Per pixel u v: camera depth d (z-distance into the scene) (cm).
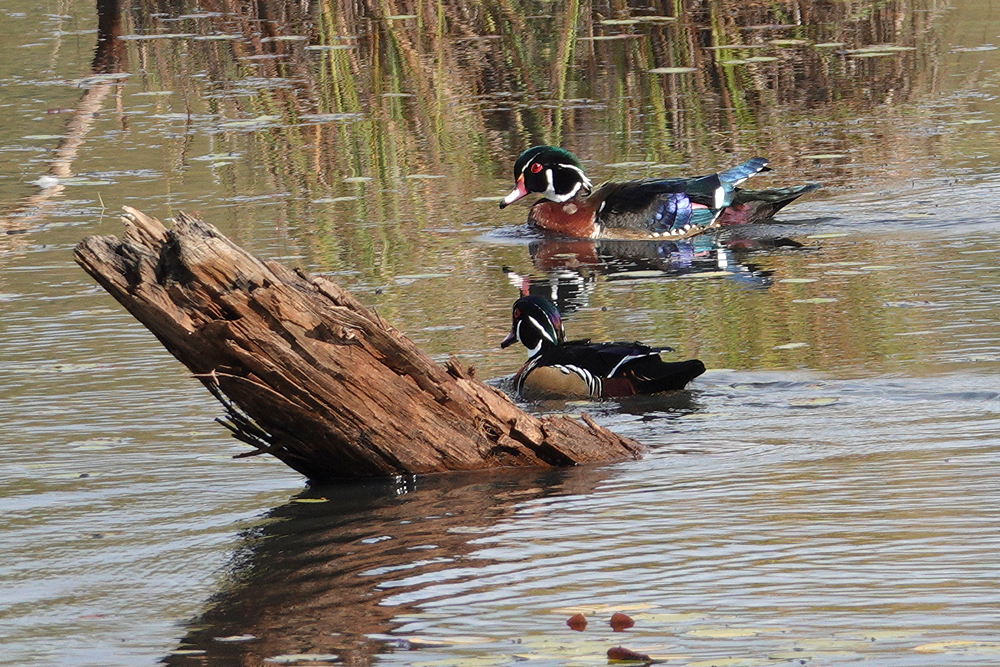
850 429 1152
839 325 1530
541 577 823
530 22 3591
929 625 705
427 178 2453
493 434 1104
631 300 1725
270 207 2259
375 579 841
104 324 1647
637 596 777
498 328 1605
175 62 3331
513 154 2594
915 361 1359
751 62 3177
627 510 955
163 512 1021
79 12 3953
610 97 2962
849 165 2398
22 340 1581
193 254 973
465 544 900
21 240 2080
